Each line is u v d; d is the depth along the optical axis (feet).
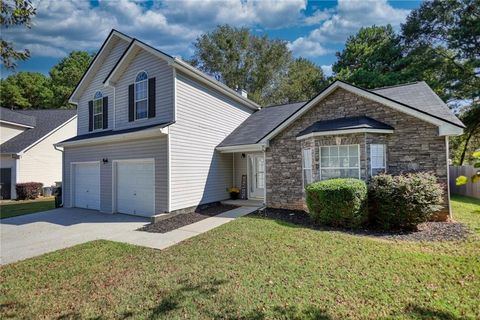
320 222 27.66
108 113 45.24
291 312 11.93
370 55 89.51
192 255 19.83
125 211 39.68
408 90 36.45
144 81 39.65
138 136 35.96
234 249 20.63
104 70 46.88
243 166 46.57
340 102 33.83
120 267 18.24
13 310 13.25
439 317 11.28
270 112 52.42
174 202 34.96
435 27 69.97
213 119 43.19
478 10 63.52
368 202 26.63
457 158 85.97
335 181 27.43
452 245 20.26
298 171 36.32
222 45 110.83
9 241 26.02
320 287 14.03
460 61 69.56
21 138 69.87
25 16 13.93
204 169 40.65
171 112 36.19
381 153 30.09
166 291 14.35
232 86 111.55
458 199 44.98
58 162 70.33
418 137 29.01
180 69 36.76
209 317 11.87
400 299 12.68
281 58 110.63
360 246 20.25
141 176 37.81
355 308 12.06
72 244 24.57
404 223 25.07
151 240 24.75
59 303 13.74
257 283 14.78
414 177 25.66
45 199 61.16
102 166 42.24
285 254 19.02
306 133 33.32
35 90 119.34
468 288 13.56
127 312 12.52
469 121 72.02
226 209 38.91
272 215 33.45
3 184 63.36
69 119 74.18
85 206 45.50
